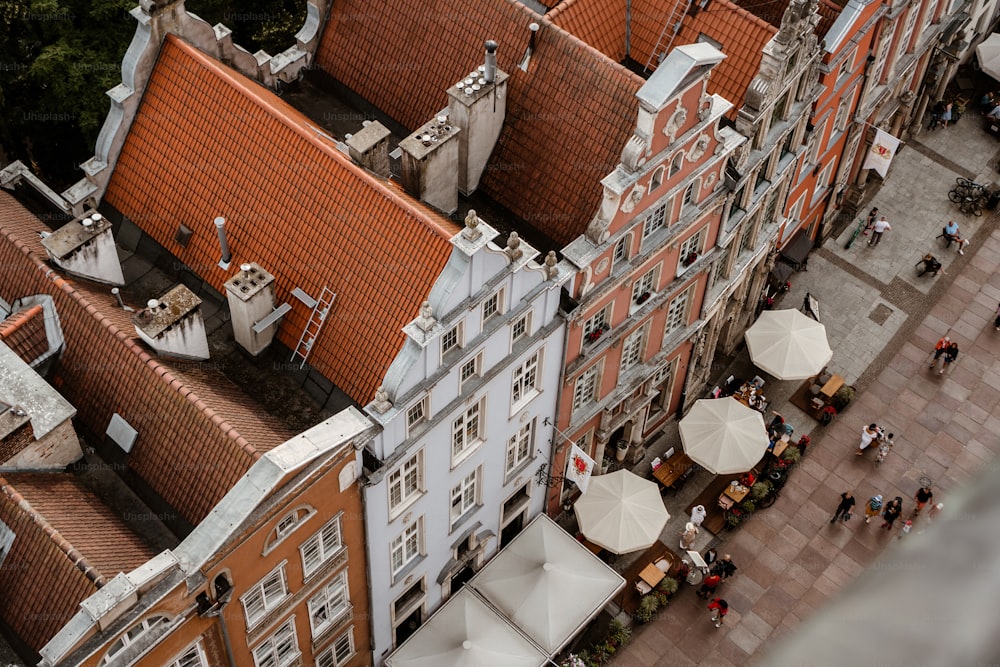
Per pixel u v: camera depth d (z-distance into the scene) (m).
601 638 49.00
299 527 32.44
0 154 51.31
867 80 55.72
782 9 48.16
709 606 49.59
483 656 43.03
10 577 30.52
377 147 37.50
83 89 46.94
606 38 45.47
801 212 59.59
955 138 71.62
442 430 37.00
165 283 39.38
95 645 27.09
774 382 59.00
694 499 54.28
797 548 52.47
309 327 36.28
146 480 33.84
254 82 43.00
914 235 66.06
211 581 30.06
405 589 41.91
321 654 39.44
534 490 47.84
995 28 76.50
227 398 34.97
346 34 45.72
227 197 38.09
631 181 36.62
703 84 36.91
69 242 35.34
